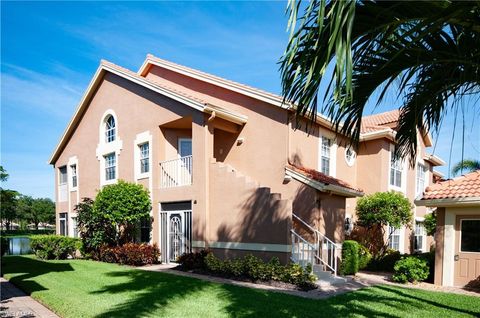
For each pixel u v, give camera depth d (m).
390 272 12.68
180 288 8.25
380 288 9.04
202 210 11.81
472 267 9.79
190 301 7.07
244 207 10.71
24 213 61.16
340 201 12.12
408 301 7.49
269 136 12.23
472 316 6.40
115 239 14.88
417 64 4.36
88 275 10.19
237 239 10.81
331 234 11.49
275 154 11.99
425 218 16.83
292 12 3.00
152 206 14.05
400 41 4.00
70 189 20.16
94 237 14.48
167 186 13.73
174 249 13.24
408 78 4.68
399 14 3.60
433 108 5.24
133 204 13.38
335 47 2.98
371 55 4.10
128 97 15.68
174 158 14.33
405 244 17.23
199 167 12.07
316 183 10.59
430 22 3.46
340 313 6.36
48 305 6.87
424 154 19.72
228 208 11.17
